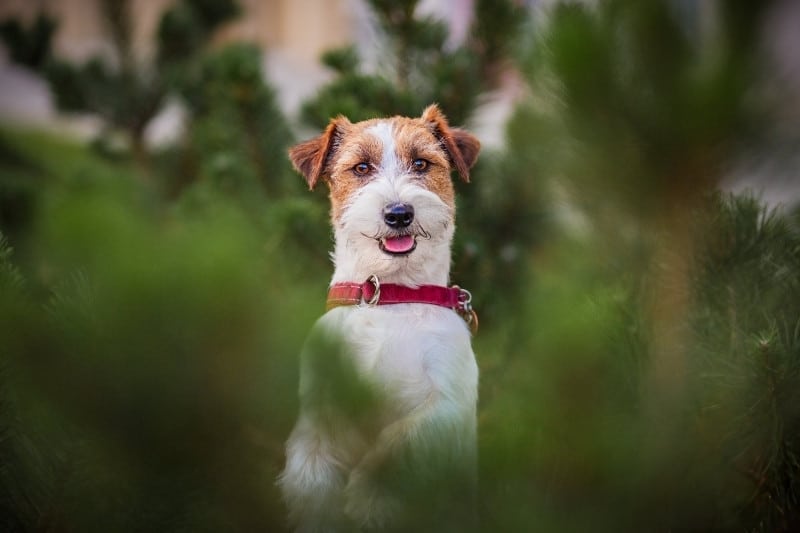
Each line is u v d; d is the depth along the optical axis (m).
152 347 1.31
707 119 1.73
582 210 2.31
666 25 1.72
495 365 4.32
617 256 3.03
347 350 1.48
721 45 1.66
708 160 1.87
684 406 2.54
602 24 1.86
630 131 1.87
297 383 1.68
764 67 1.64
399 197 3.72
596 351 1.94
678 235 2.31
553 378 1.92
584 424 1.94
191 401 1.38
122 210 1.27
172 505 1.55
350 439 3.36
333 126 4.26
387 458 2.48
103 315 1.28
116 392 1.34
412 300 3.76
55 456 1.66
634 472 1.98
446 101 5.64
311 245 4.76
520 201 5.57
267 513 1.83
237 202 5.27
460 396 3.56
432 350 3.61
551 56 1.92
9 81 18.19
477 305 4.82
